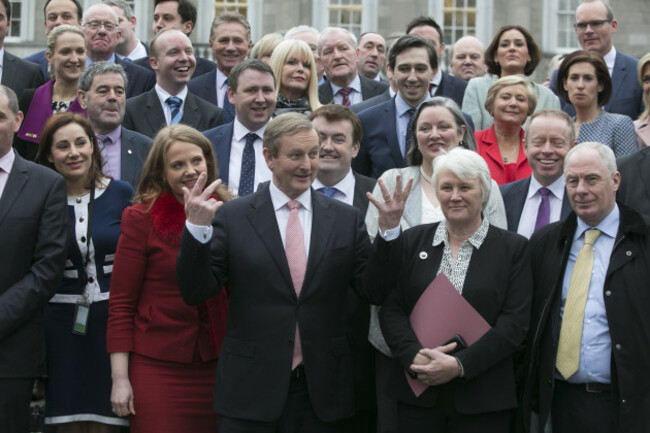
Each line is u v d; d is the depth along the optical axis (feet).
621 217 17.38
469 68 34.09
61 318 19.47
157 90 25.32
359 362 18.75
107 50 28.02
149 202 18.20
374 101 25.88
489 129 23.73
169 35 25.11
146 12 62.44
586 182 17.22
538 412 17.81
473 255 17.34
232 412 16.76
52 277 18.60
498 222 19.12
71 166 19.70
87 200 19.94
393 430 17.63
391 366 17.61
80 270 19.58
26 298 18.29
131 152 22.47
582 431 17.22
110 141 22.50
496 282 17.13
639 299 16.94
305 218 17.57
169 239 17.98
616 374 16.94
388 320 17.42
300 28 31.42
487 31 65.51
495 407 16.85
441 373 16.52
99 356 19.29
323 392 16.96
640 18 65.57
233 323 17.13
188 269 16.08
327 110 20.44
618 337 16.88
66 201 19.25
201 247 16.01
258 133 22.65
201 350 17.93
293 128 17.06
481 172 17.16
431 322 17.03
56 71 25.03
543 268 17.75
